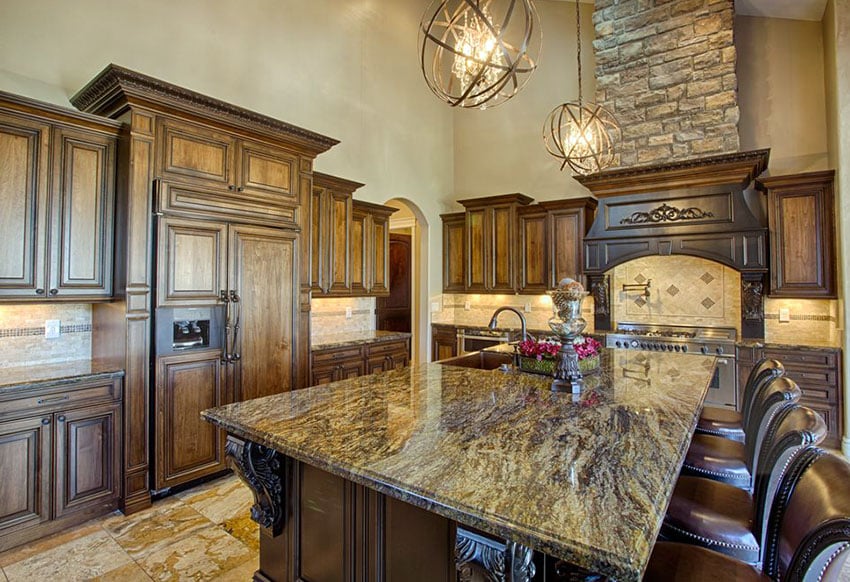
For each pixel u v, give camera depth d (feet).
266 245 11.52
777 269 13.89
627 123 16.49
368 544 5.04
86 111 10.06
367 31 18.30
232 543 8.04
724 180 14.55
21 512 7.86
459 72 8.29
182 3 12.55
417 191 20.74
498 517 3.10
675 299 16.61
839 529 2.73
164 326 9.65
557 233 18.45
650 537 2.84
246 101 14.02
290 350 12.10
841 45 11.93
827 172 13.14
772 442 4.76
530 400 6.31
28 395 7.92
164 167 9.60
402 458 4.14
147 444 9.39
